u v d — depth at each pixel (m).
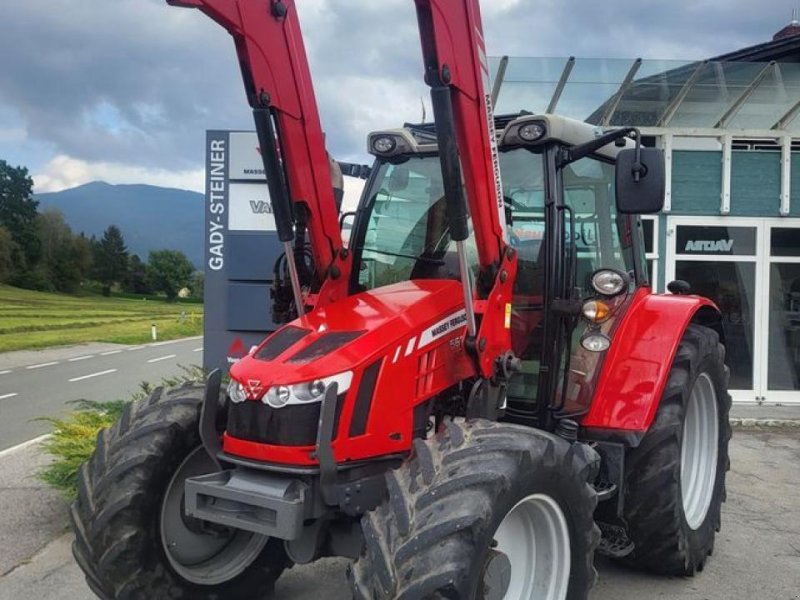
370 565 2.70
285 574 4.45
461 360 3.47
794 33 13.98
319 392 3.00
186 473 3.62
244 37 3.40
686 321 4.28
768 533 5.25
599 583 4.30
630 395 3.96
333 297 3.88
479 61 3.29
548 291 3.79
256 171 8.20
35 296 82.56
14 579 4.38
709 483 4.78
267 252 8.23
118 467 3.38
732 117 9.85
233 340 8.32
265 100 3.51
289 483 3.01
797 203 10.12
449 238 3.98
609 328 4.14
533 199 3.95
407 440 3.22
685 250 10.24
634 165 3.54
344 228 4.48
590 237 4.33
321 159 3.83
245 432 3.13
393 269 4.16
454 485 2.71
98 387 14.59
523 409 3.93
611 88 9.20
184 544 3.62
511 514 3.04
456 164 3.12
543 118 3.82
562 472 3.01
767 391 10.26
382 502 2.92
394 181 4.32
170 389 3.82
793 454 7.77
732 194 10.13
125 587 3.35
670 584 4.31
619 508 3.85
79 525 3.39
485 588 2.82
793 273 10.24
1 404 12.27
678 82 9.13
